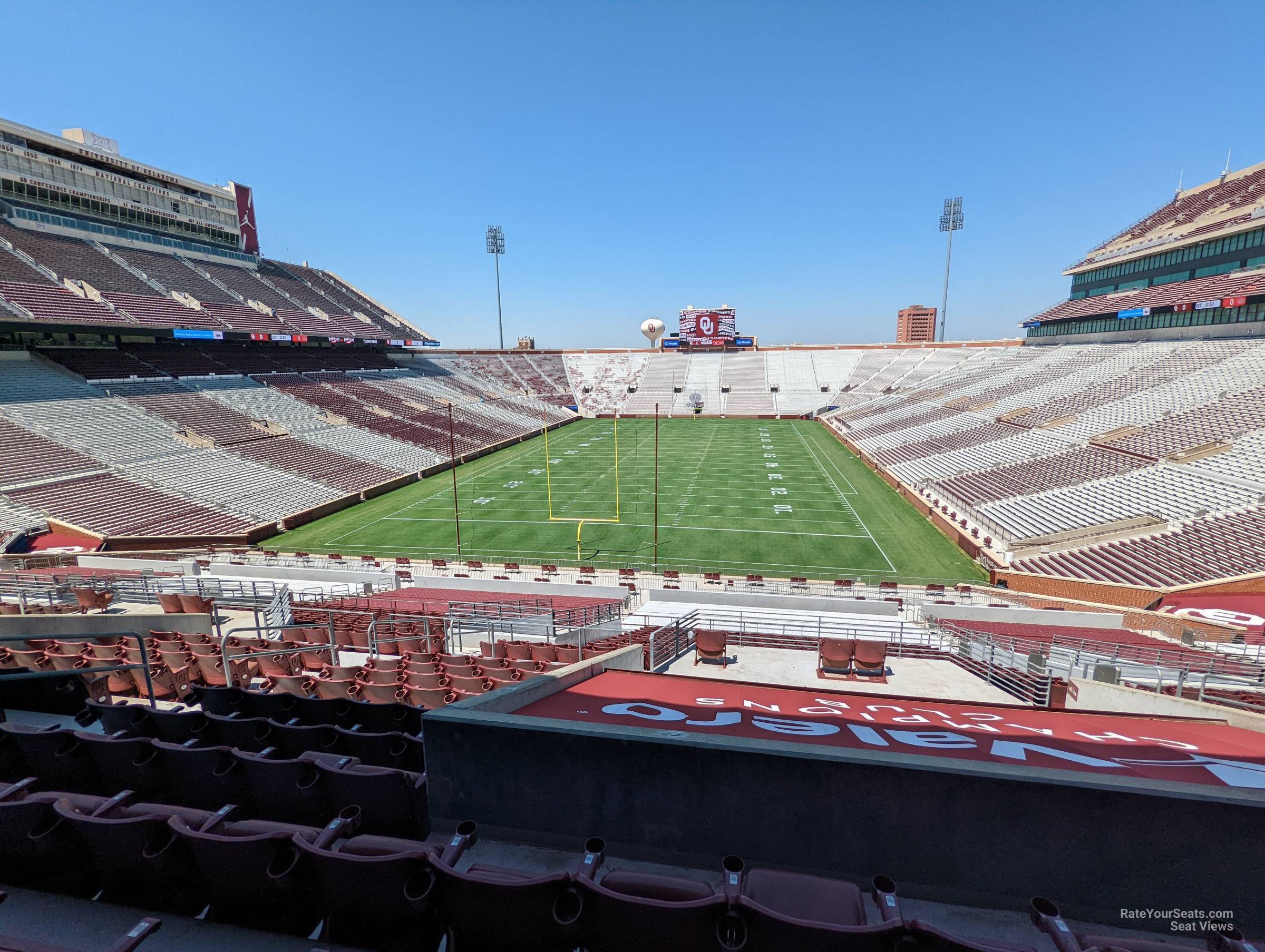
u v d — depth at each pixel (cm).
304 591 1645
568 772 303
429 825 331
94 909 280
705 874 295
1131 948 233
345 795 332
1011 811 265
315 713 473
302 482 3219
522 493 3428
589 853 265
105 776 375
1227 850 252
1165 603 1723
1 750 387
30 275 3275
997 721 486
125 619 852
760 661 1044
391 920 260
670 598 1631
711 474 3800
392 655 975
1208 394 2945
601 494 3388
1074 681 863
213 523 2638
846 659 985
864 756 275
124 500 2586
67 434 2836
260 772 341
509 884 243
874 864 280
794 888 263
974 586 2078
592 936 247
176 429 3250
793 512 3011
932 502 2962
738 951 228
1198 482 2262
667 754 290
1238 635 1353
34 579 1389
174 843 276
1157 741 437
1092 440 3011
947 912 272
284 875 258
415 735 424
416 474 3744
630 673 613
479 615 1289
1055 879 266
